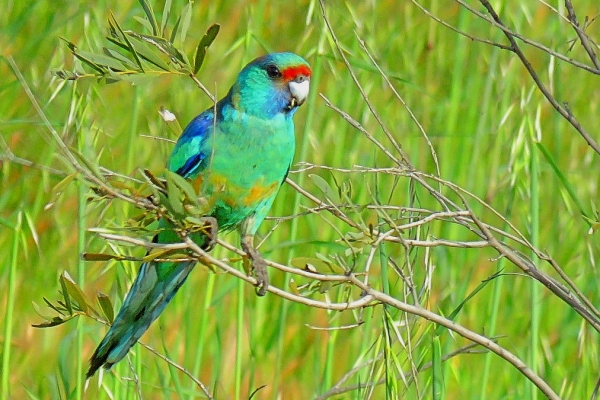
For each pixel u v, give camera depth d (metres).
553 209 11.16
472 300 10.74
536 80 7.50
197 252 6.34
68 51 11.11
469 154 11.22
